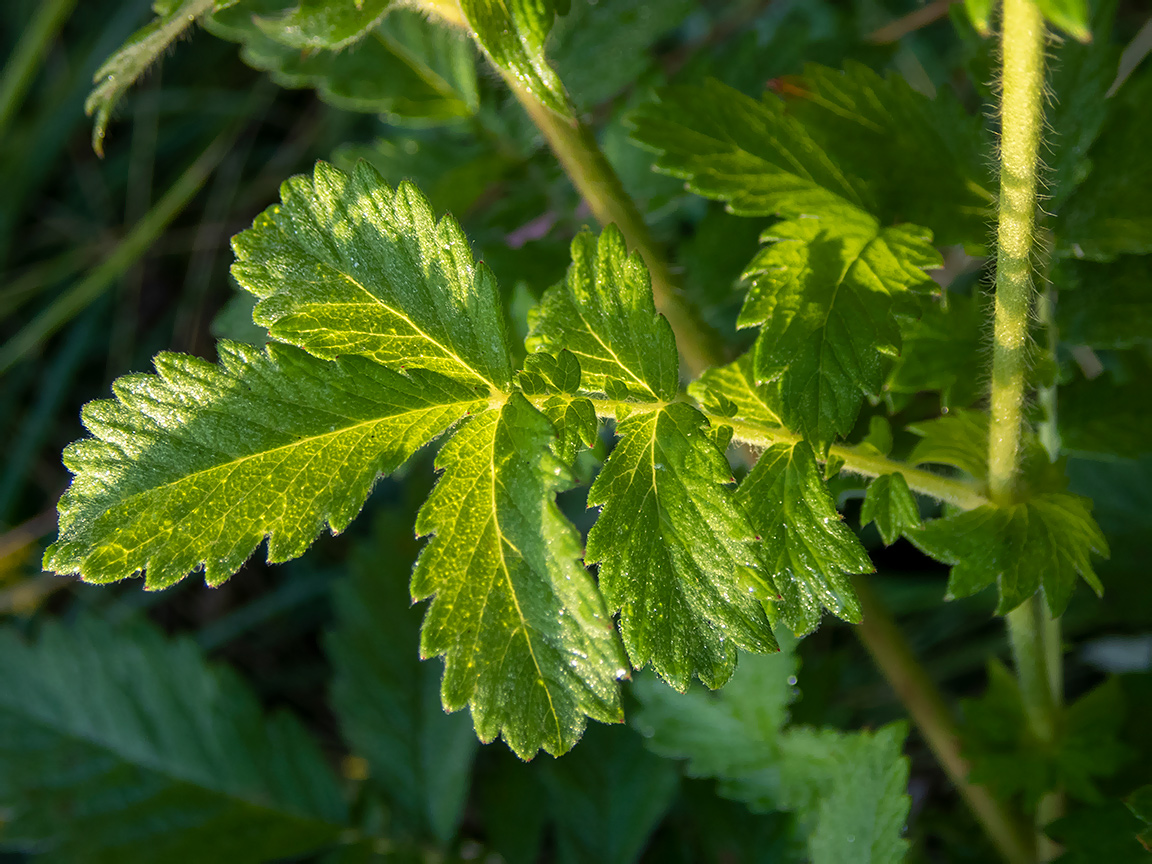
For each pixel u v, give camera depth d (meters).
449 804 0.36
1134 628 0.36
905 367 0.28
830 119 0.28
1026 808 0.28
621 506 0.24
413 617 0.38
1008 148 0.23
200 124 0.58
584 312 0.24
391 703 0.37
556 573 0.23
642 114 0.28
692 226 0.45
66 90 0.58
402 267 0.24
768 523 0.25
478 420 0.24
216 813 0.36
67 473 0.55
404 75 0.33
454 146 0.35
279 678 0.50
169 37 0.26
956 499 0.26
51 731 0.37
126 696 0.37
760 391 0.26
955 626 0.42
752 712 0.30
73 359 0.55
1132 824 0.27
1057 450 0.29
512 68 0.25
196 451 0.24
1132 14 0.46
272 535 0.24
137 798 0.36
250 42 0.33
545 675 0.23
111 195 0.59
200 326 0.55
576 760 0.35
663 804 0.34
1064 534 0.26
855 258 0.26
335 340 0.24
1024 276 0.24
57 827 0.35
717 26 0.47
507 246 0.34
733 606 0.23
